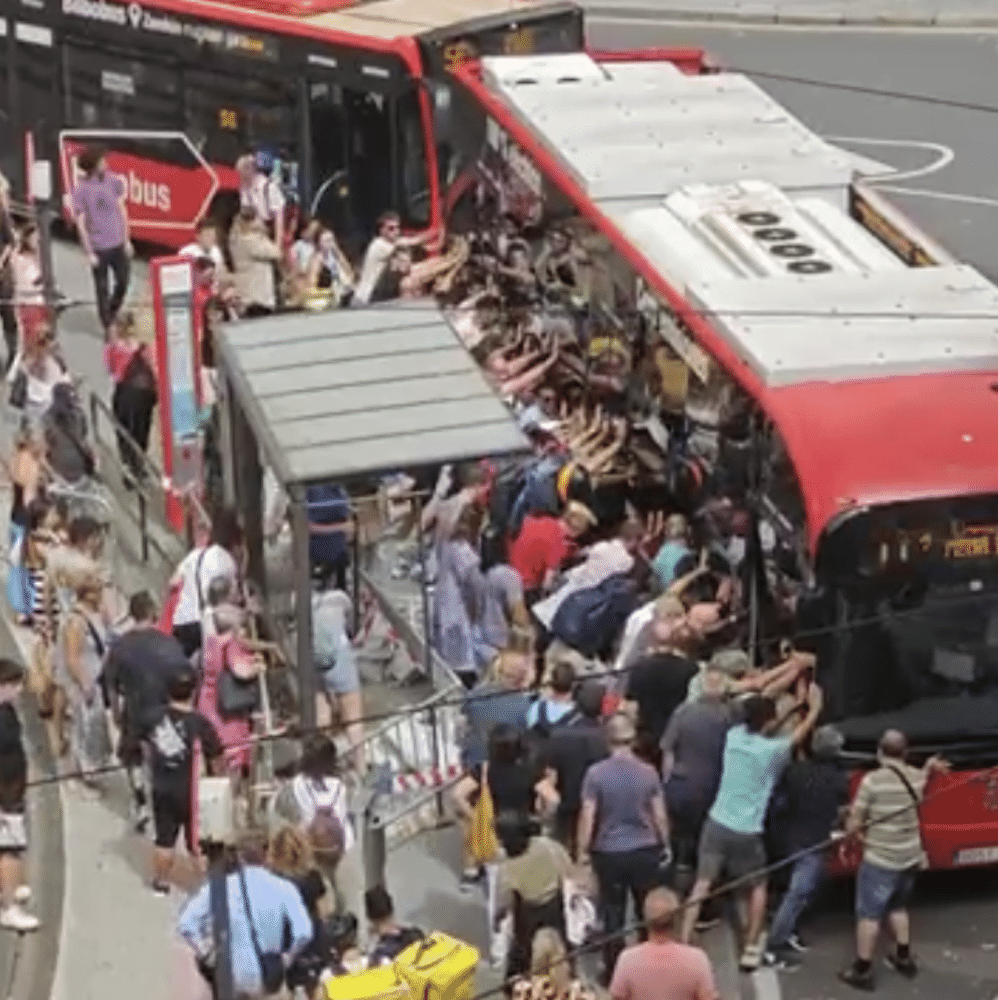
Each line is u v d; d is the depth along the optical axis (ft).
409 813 135.23
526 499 162.71
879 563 135.74
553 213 180.75
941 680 136.87
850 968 134.62
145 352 176.04
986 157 257.55
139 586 163.02
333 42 205.98
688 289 156.46
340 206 209.56
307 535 135.64
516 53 207.41
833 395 142.10
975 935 138.82
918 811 132.57
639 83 192.95
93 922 137.49
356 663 145.79
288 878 120.47
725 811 131.03
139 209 222.69
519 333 184.96
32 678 154.20
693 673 137.18
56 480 164.25
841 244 162.91
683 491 157.69
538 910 124.67
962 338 147.43
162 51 217.56
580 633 150.61
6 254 191.83
